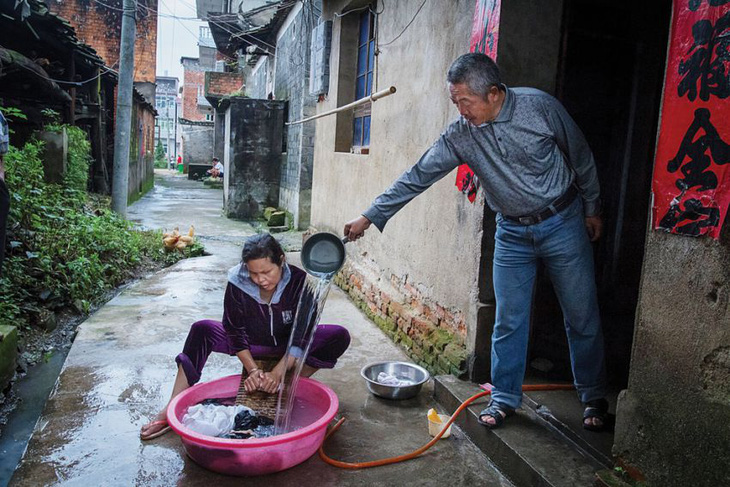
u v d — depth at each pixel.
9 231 5.39
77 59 10.87
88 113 12.59
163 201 16.47
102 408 3.20
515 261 2.80
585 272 2.69
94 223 6.79
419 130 4.19
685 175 1.94
